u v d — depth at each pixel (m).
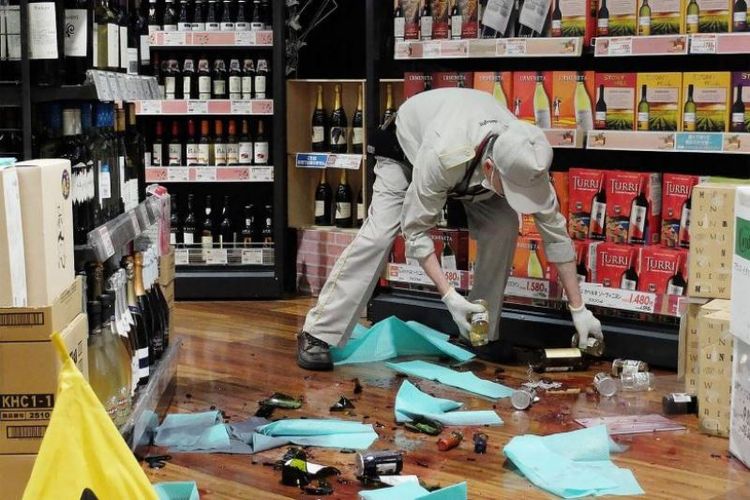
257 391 4.79
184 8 6.90
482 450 3.95
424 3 5.79
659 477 3.68
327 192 7.08
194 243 7.00
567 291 5.04
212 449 3.98
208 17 6.92
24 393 2.74
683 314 4.53
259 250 6.93
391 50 6.32
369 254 5.10
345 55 7.26
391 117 5.21
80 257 3.39
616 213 5.25
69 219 3.08
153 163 7.00
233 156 7.02
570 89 5.30
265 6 6.95
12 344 2.73
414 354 5.48
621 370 4.95
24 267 2.82
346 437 4.09
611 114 5.21
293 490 3.57
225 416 4.40
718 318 4.09
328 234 6.92
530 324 5.48
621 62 5.88
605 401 4.61
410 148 5.01
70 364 2.23
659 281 5.08
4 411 2.74
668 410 4.41
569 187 5.40
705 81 4.93
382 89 6.67
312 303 6.80
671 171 5.72
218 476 3.71
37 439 2.75
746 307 3.68
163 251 4.69
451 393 4.74
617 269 5.19
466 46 5.55
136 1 4.54
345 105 7.03
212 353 5.48
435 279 4.88
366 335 5.46
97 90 3.40
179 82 7.02
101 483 2.17
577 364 5.09
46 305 2.82
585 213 5.36
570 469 3.70
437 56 5.66
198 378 5.00
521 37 5.45
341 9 7.24
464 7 5.66
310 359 5.12
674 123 5.03
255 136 7.18
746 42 4.77
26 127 3.40
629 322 5.30
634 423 4.28
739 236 3.73
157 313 4.46
